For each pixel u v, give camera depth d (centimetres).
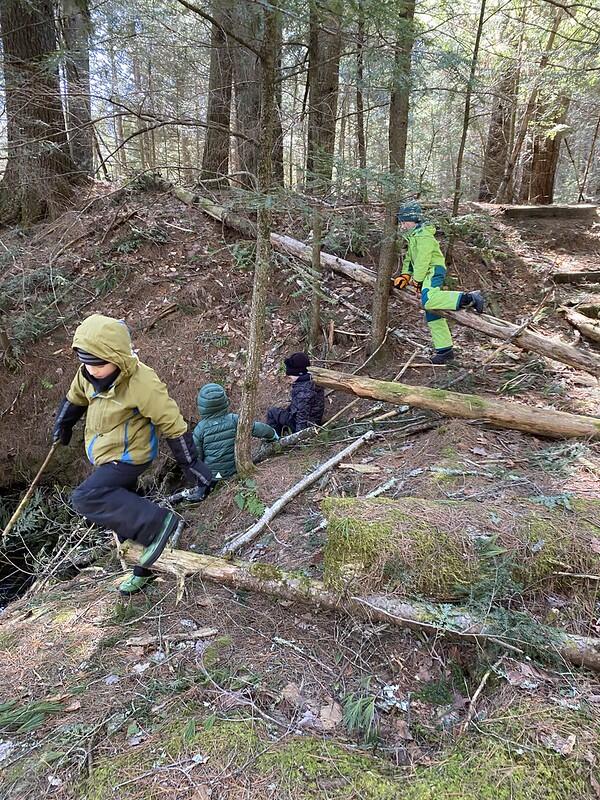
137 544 302
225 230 752
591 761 161
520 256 730
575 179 1584
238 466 405
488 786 157
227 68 617
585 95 894
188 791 162
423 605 224
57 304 684
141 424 263
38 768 177
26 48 657
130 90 491
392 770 171
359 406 517
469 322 498
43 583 366
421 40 414
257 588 269
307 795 159
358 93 569
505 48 917
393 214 476
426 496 304
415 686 209
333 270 681
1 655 245
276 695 205
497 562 229
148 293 693
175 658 229
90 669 229
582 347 562
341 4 328
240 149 589
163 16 380
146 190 809
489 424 399
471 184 1476
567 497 274
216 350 632
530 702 184
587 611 219
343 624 243
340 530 248
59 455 588
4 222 815
